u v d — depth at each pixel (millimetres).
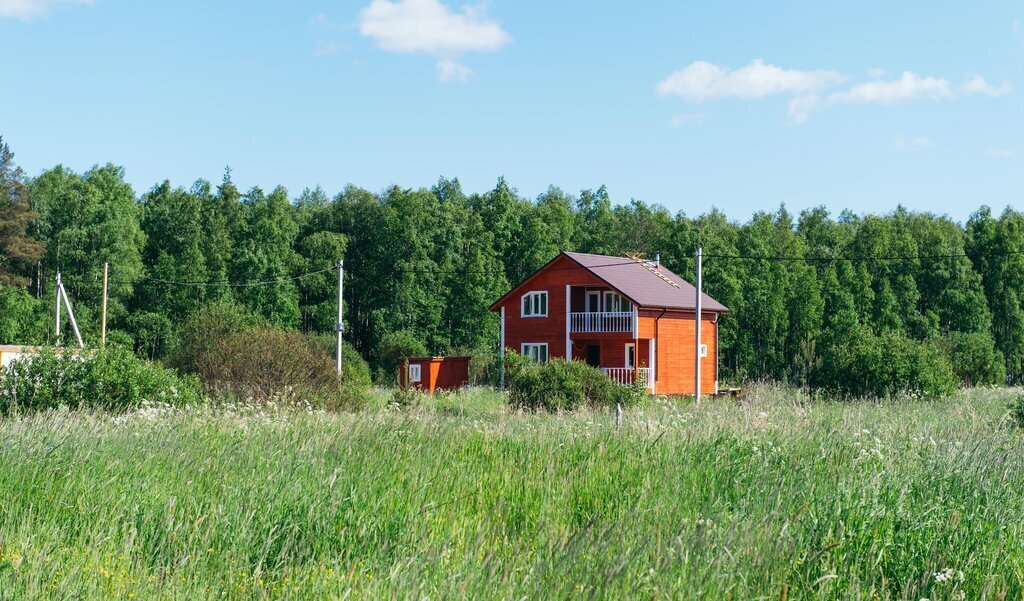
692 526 6031
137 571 5375
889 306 66062
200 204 68062
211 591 5156
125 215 62062
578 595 4816
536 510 7320
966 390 31484
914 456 8836
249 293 60125
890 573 5980
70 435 9195
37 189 61938
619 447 9734
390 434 10297
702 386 42125
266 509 6660
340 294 33562
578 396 22938
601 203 98750
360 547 6094
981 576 5797
